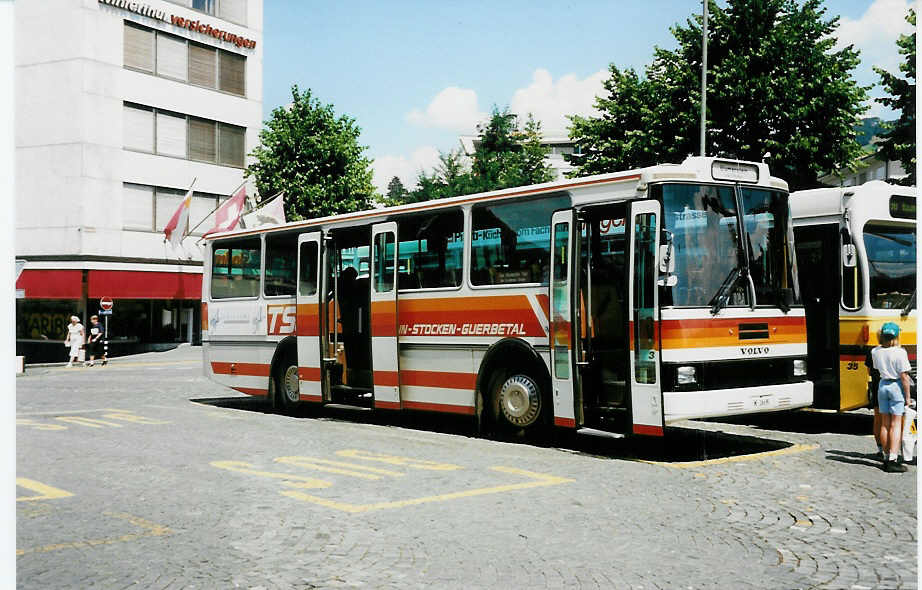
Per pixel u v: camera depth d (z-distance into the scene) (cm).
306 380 1470
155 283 3694
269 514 744
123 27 3594
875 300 1182
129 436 1246
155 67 3725
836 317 1203
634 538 658
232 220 3569
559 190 1106
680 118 2962
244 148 4128
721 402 974
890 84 2633
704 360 976
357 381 1433
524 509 756
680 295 977
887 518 718
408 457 1046
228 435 1256
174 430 1317
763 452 1074
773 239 1068
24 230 3541
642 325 985
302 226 1508
